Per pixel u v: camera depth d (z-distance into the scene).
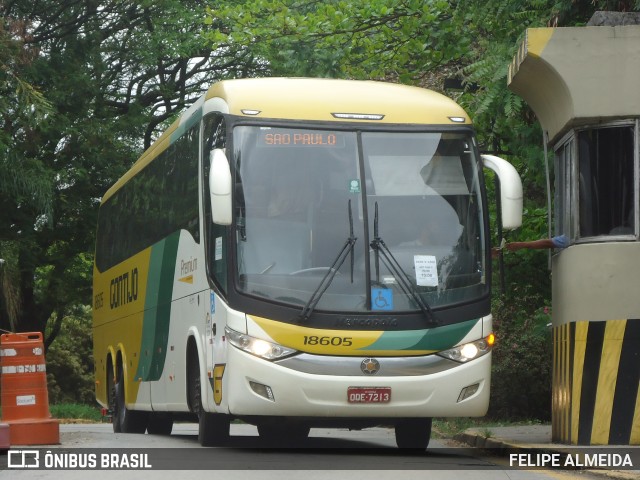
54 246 41.56
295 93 14.59
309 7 25.83
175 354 16.91
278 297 13.55
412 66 23.39
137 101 42.09
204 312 14.89
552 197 19.22
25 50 33.44
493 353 24.55
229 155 14.05
